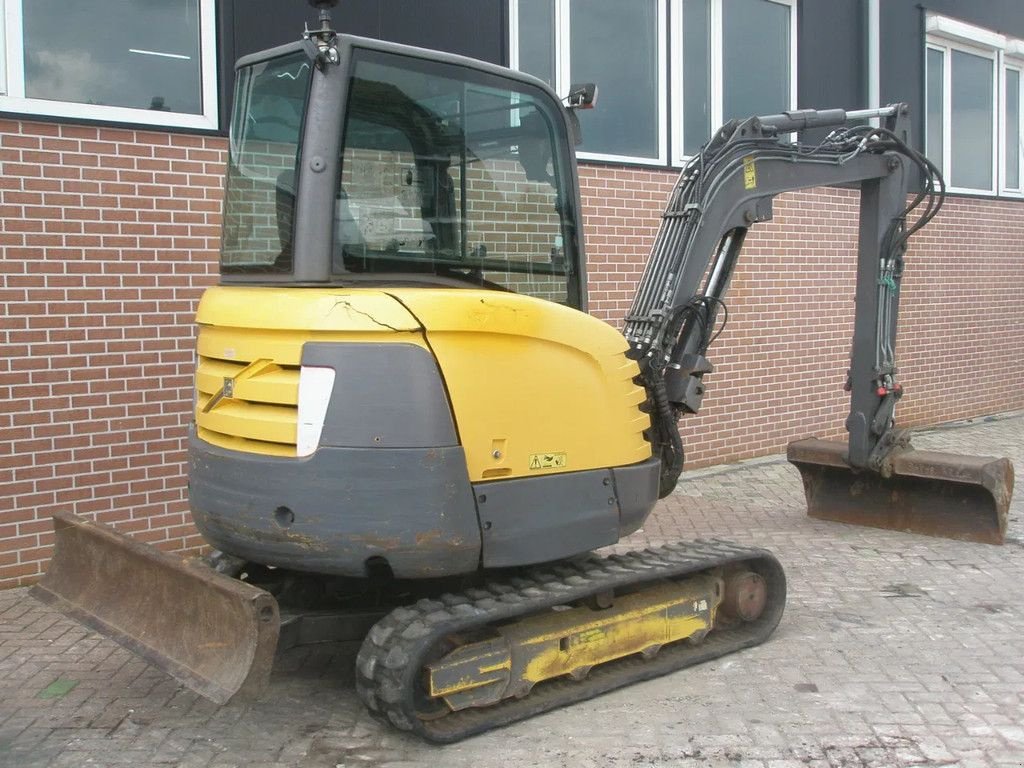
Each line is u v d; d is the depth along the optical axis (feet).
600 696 15.11
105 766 13.00
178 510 21.72
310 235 13.24
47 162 19.69
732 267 19.83
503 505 13.67
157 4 21.15
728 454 32.60
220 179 21.80
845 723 14.14
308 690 15.51
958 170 41.65
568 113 16.24
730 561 16.58
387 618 13.62
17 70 19.54
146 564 14.06
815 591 20.07
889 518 24.71
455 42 25.38
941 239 40.09
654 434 17.62
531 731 13.96
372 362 12.85
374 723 14.29
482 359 13.50
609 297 29.19
